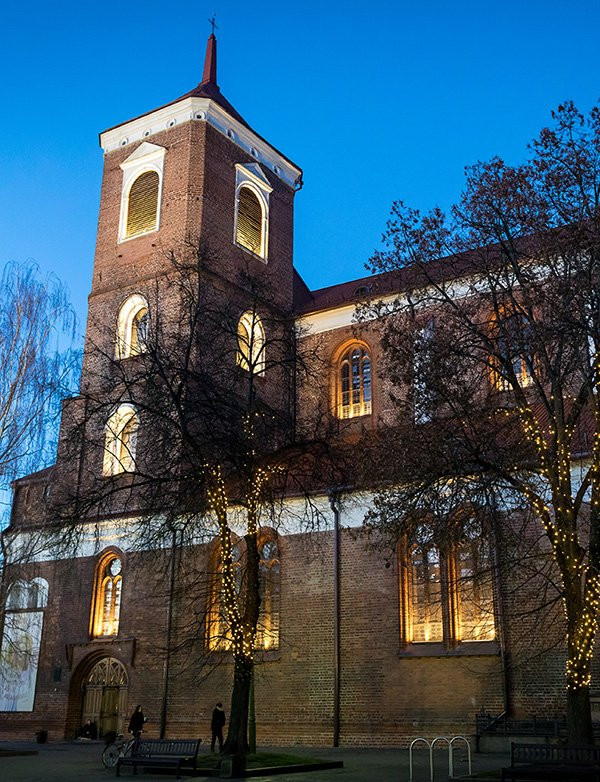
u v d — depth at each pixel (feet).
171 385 78.79
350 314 134.62
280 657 102.99
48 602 128.06
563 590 68.49
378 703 95.09
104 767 79.05
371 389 129.18
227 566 76.13
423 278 83.71
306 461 88.89
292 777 66.59
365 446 80.07
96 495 86.99
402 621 96.58
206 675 104.32
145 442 84.23
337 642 99.40
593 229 70.59
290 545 106.63
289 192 159.94
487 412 73.10
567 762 56.75
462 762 76.54
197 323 85.46
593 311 67.72
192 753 71.10
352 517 103.30
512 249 74.33
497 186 74.54
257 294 96.53
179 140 142.61
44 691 123.75
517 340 71.36
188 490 81.76
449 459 71.67
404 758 81.25
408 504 76.43
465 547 92.27
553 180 72.64
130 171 146.82
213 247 136.87
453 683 91.25
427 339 76.13
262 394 129.59
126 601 119.55
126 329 137.80
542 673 86.38
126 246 142.61
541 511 67.87
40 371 108.68
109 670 120.16
